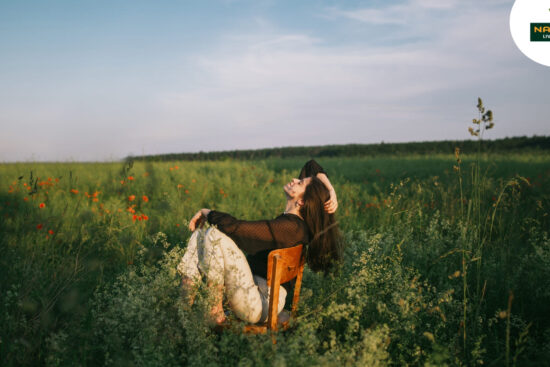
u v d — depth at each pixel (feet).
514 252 11.82
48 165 39.78
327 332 8.24
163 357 6.72
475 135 8.26
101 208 18.15
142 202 24.30
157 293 7.83
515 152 77.46
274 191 26.86
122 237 13.98
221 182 31.22
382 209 19.77
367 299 8.45
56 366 6.69
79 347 7.00
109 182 29.35
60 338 7.11
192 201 24.49
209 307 7.57
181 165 46.52
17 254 11.30
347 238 13.39
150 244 14.67
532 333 8.92
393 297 8.32
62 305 8.29
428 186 23.66
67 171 34.35
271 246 8.00
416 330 8.26
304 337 6.86
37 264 10.39
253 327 7.45
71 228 14.80
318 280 9.98
